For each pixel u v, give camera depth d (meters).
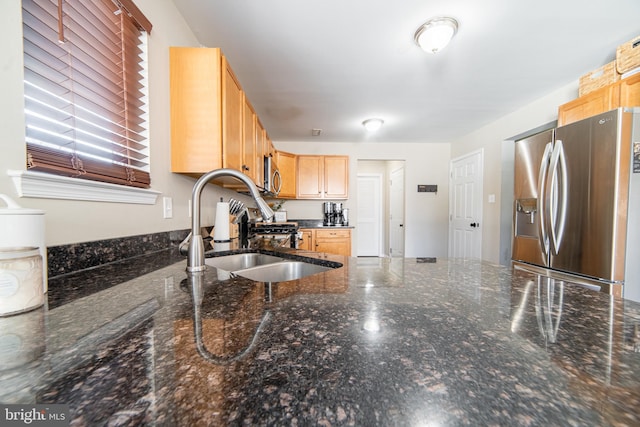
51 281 0.72
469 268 0.94
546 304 0.55
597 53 1.90
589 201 1.66
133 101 1.11
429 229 4.42
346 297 0.59
